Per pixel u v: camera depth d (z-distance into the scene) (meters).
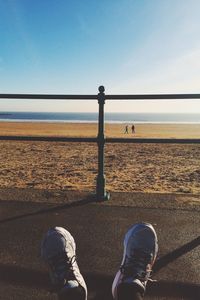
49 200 3.99
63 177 7.96
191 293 2.35
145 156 12.55
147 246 2.39
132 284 1.99
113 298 2.27
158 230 3.22
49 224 3.37
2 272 2.58
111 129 59.22
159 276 2.52
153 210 3.68
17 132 46.97
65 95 4.06
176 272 2.58
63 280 2.07
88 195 4.13
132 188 6.51
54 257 2.24
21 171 8.78
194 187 6.70
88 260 2.72
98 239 3.05
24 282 2.46
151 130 57.03
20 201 3.95
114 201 3.95
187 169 9.33
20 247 2.94
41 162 10.85
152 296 2.30
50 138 4.12
